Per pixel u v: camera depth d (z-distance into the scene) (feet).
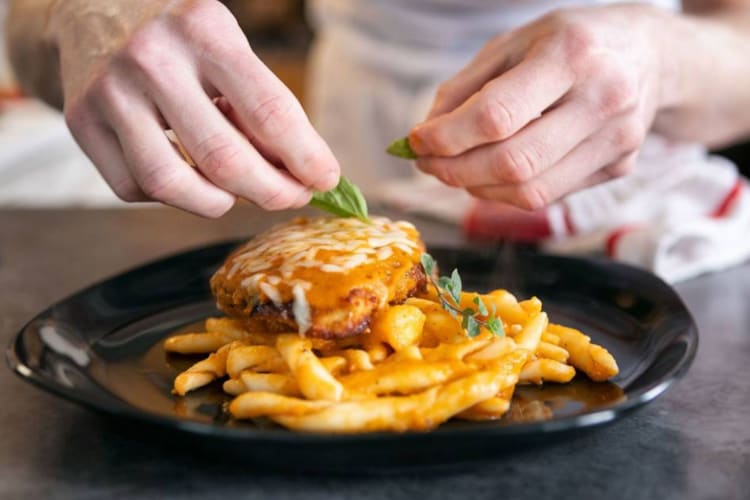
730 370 1.94
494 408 1.64
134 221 3.03
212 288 1.87
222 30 1.73
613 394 1.74
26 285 2.47
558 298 2.18
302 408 1.58
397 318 1.74
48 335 1.85
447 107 2.10
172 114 1.73
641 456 1.62
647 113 2.24
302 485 1.55
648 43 2.21
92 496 1.52
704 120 2.64
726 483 1.56
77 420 1.73
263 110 1.73
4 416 1.74
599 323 2.06
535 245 2.77
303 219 1.99
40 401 1.80
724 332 2.14
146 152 1.75
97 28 1.83
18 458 1.62
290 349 1.69
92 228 2.97
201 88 1.74
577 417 1.51
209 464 1.60
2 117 4.11
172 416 1.61
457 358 1.69
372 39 3.76
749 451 1.64
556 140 1.98
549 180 2.05
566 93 1.98
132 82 1.75
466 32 3.56
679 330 1.86
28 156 3.79
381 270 1.74
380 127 3.84
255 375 1.70
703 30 2.55
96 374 1.82
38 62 2.45
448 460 1.53
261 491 1.53
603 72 1.97
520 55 2.04
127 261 2.66
